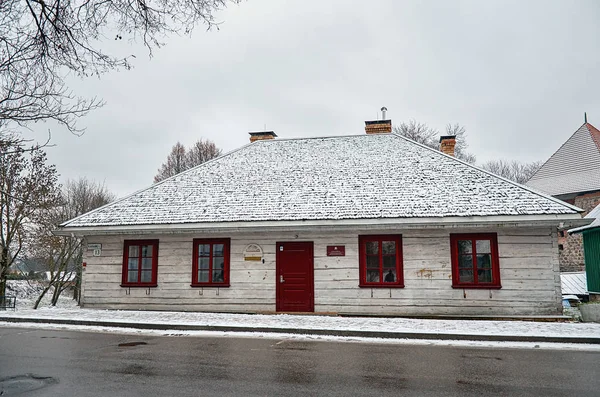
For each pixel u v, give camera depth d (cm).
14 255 2250
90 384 680
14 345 1022
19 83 678
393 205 1484
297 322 1267
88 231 1636
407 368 791
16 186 1942
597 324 1224
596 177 2984
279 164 1888
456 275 1425
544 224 1368
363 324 1227
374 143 1966
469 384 687
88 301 1653
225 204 1638
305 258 1532
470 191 1509
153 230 1589
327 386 674
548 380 711
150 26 633
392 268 1479
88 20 628
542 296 1371
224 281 1566
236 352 932
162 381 699
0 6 613
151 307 1605
